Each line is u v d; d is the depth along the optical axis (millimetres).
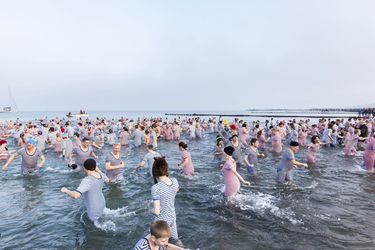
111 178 8664
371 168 10359
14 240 5023
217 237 5109
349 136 14016
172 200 4352
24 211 6445
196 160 13031
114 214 6203
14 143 19500
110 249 4699
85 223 5711
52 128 16719
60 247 4762
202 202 7035
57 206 6758
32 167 9648
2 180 9156
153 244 2824
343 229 5402
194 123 24406
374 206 6688
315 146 11609
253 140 9750
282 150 15594
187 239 5023
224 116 80312
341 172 10164
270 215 6137
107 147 17500
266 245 4805
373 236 5105
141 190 7977
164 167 4230
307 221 5801
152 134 16406
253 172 9625
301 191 7848
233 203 6891
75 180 9125
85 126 21312
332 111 108188
